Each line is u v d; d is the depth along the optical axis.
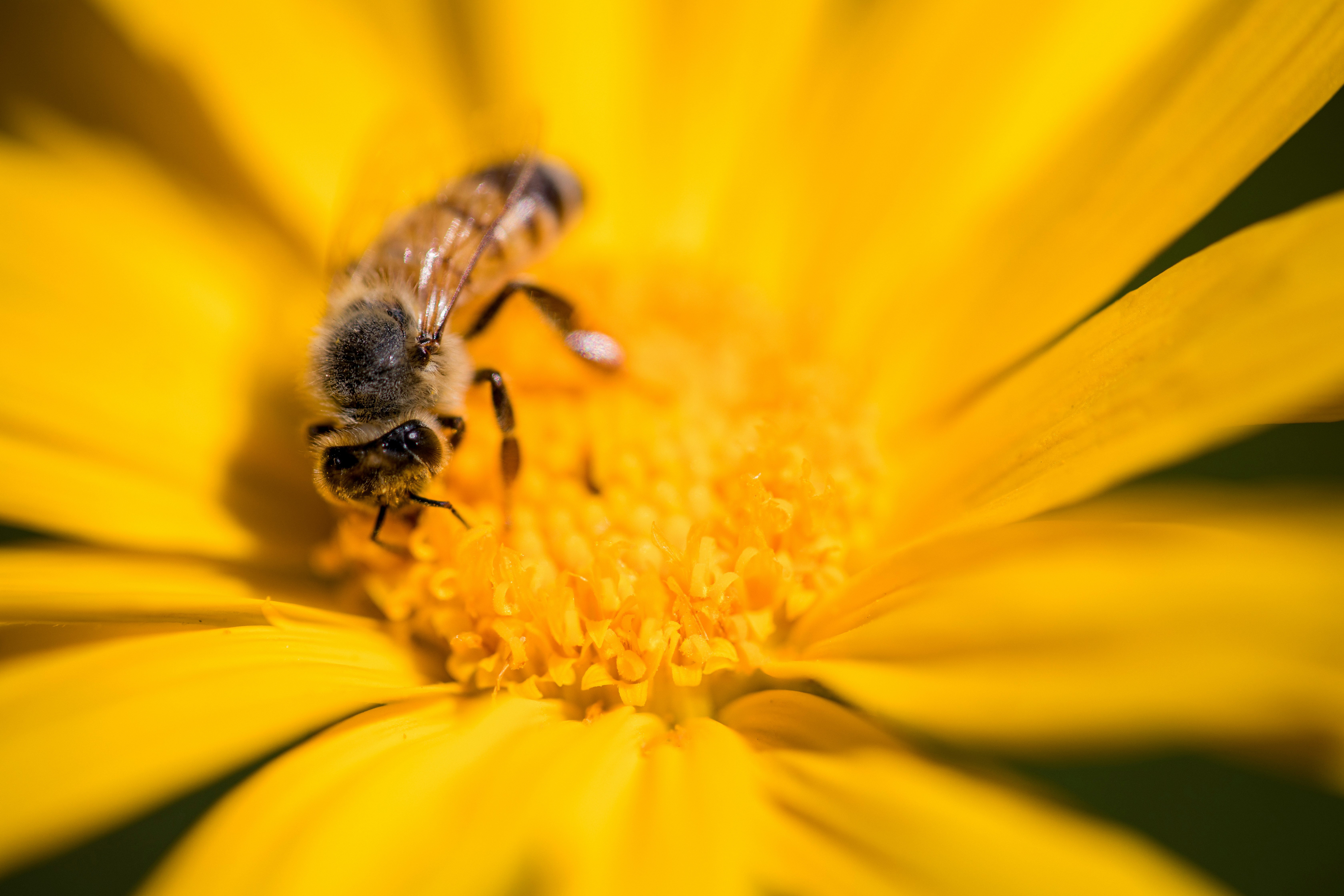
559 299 0.10
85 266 0.10
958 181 0.10
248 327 0.10
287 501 0.10
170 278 0.10
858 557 0.10
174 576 0.10
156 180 0.11
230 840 0.08
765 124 0.11
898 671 0.09
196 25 0.11
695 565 0.10
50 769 0.08
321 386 0.10
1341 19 0.09
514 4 0.11
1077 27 0.10
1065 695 0.08
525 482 0.10
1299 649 0.08
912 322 0.10
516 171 0.10
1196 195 0.09
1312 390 0.08
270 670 0.09
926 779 0.09
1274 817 0.11
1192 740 0.08
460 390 0.10
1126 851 0.08
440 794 0.09
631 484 0.10
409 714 0.09
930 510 0.10
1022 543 0.09
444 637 0.10
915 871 0.08
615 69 0.11
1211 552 0.08
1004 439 0.10
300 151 0.11
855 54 0.11
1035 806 0.08
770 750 0.09
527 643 0.09
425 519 0.10
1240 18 0.09
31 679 0.09
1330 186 0.11
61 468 0.10
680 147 0.11
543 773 0.09
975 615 0.09
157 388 0.10
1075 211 0.10
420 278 0.10
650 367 0.10
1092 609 0.08
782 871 0.08
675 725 0.09
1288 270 0.09
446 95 0.11
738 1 0.11
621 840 0.09
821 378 0.10
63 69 0.11
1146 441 0.09
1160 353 0.09
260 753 0.09
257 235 0.11
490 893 0.08
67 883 0.11
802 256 0.11
